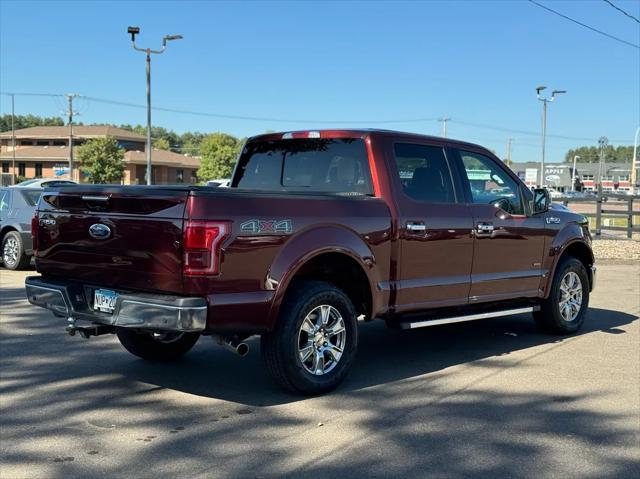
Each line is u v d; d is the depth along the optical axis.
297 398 5.25
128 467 3.92
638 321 8.66
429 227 6.02
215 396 5.28
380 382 5.73
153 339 6.14
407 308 5.94
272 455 4.12
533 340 7.46
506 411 5.00
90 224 5.11
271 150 6.60
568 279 7.70
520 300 7.34
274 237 4.90
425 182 6.19
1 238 12.96
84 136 80.44
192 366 6.16
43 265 5.61
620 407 5.12
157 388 5.48
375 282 5.62
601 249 17.88
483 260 6.57
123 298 4.78
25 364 6.13
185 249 4.54
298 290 5.16
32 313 8.45
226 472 3.87
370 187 5.84
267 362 5.11
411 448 4.26
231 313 4.69
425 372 6.07
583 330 8.07
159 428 4.57
